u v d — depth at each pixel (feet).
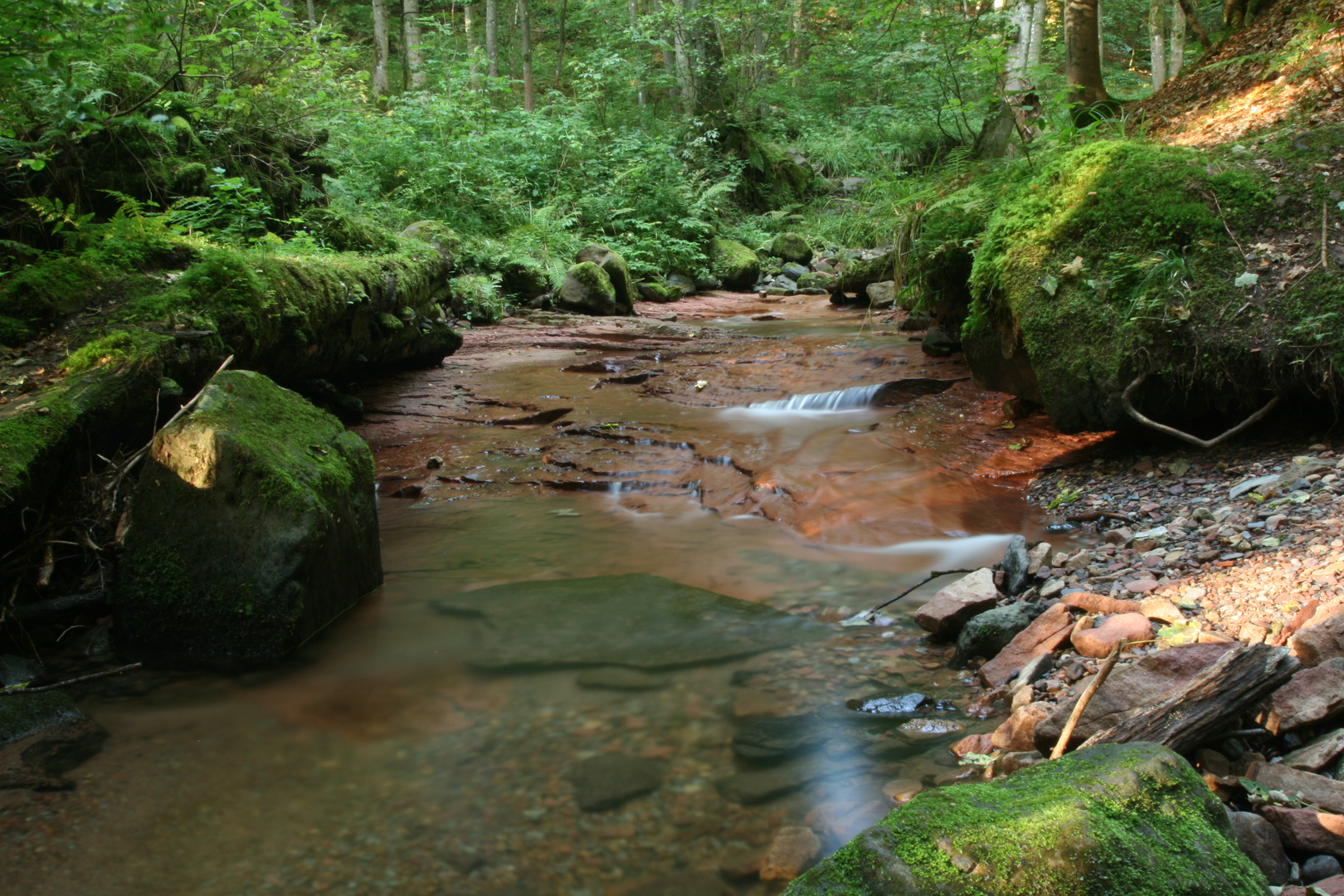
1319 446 14.38
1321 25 19.75
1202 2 54.70
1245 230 15.29
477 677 10.88
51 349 14.16
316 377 22.62
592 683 10.64
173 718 10.00
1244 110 19.10
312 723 9.82
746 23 75.25
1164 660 8.30
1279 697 7.88
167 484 11.97
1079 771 6.18
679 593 13.52
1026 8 53.01
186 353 14.93
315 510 12.05
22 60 16.03
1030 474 17.85
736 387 26.27
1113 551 13.21
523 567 14.93
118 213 17.53
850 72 79.00
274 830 7.88
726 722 9.60
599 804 8.13
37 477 11.76
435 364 31.01
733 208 69.87
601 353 33.58
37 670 11.12
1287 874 6.32
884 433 20.80
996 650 10.76
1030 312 16.55
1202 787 6.13
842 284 44.14
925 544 15.14
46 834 7.85
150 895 7.06
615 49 76.84
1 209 17.54
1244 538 12.01
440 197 47.67
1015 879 5.21
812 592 13.44
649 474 19.65
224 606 11.68
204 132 24.99
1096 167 17.10
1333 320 13.56
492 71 71.31
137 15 20.10
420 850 7.55
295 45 30.07
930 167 27.58
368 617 12.86
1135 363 15.23
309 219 28.25
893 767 8.53
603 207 55.62
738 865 7.21
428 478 20.03
